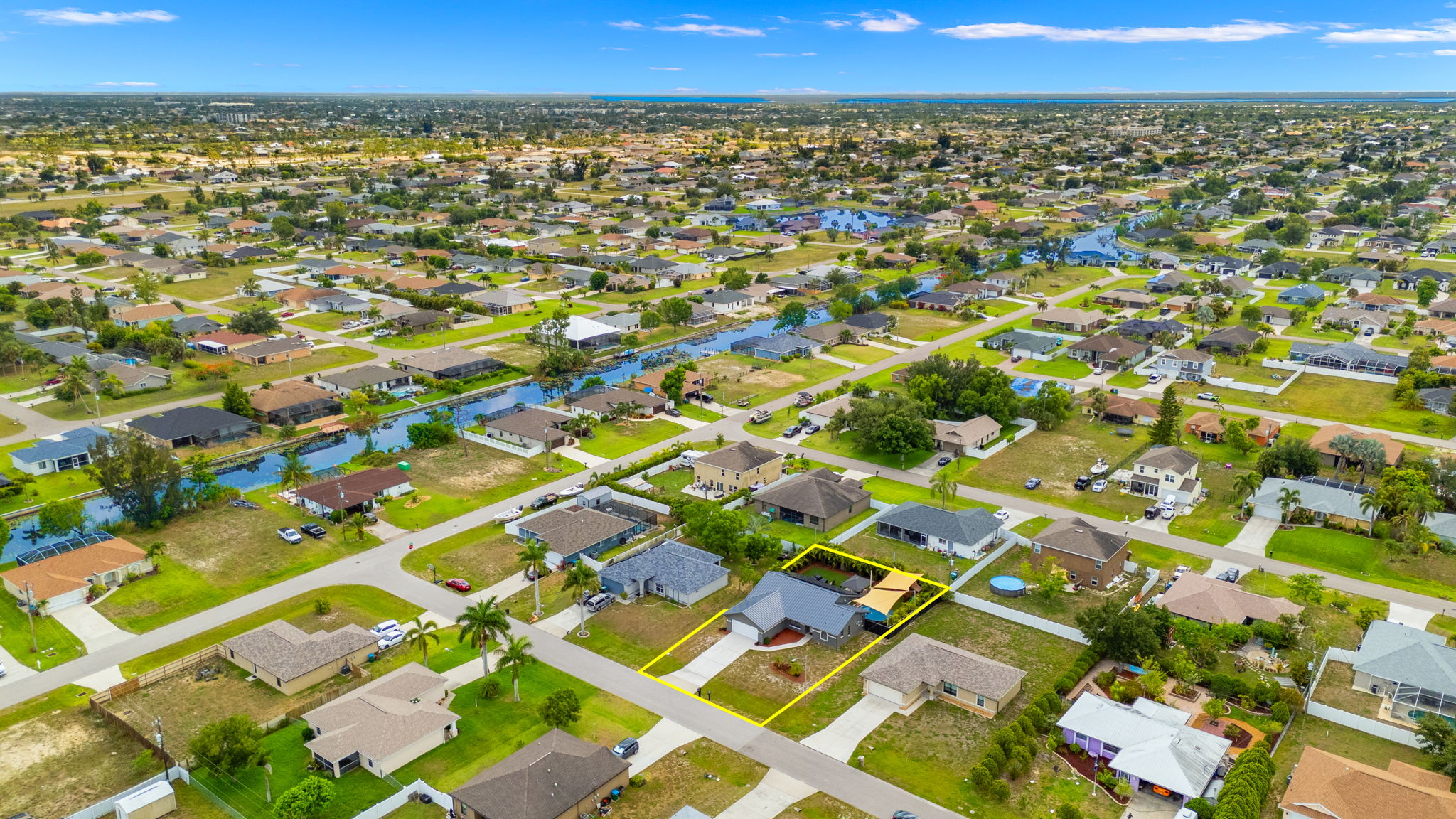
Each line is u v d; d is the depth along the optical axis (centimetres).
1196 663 9925
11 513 13838
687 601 11444
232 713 9225
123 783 8212
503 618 9494
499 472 15512
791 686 9731
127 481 13162
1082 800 8006
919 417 16162
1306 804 7519
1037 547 12131
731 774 8350
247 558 12462
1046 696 9088
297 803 7469
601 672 9988
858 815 7812
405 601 11444
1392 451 15388
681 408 18762
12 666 10000
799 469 15575
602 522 13025
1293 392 19600
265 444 16862
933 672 9506
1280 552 12675
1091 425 17888
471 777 8319
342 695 9438
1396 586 11794
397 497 14475
